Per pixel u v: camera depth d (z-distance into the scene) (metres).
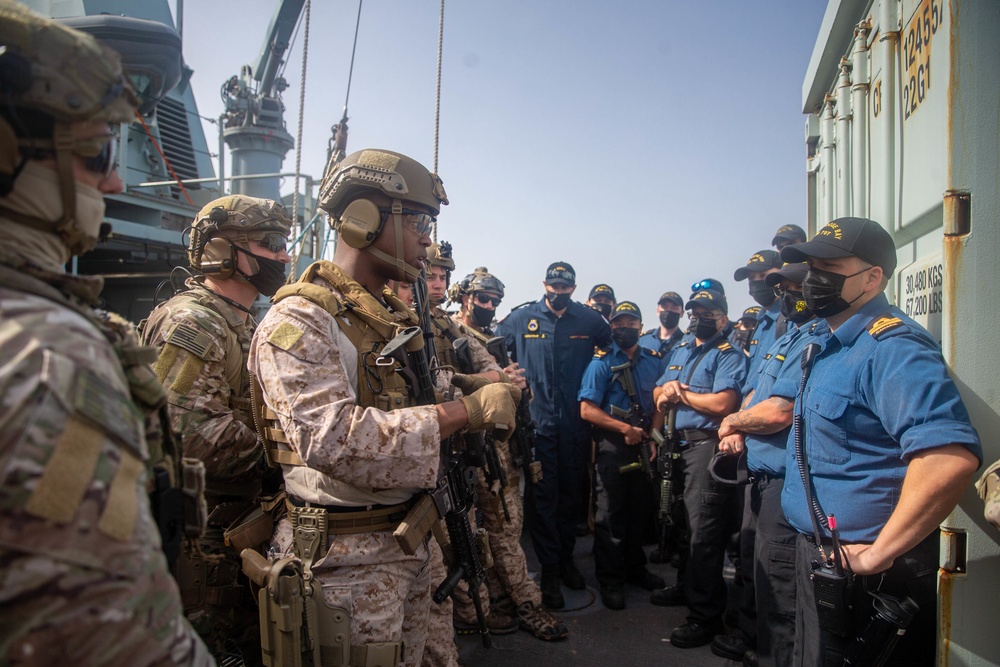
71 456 0.72
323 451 1.51
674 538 4.63
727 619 3.41
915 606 1.75
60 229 0.89
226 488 2.13
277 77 7.36
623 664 3.22
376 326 1.73
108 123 0.93
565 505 4.12
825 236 2.07
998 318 1.73
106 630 0.72
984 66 1.72
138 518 0.79
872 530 1.87
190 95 7.36
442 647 2.34
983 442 1.74
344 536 1.67
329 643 1.61
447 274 3.45
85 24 4.30
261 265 2.38
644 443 4.06
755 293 3.83
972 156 1.74
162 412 1.06
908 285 2.32
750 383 3.41
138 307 5.91
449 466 1.92
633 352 4.38
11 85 0.82
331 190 1.83
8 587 0.68
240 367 2.22
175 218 5.94
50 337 0.77
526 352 4.14
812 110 3.76
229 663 2.41
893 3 2.33
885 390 1.82
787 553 2.54
